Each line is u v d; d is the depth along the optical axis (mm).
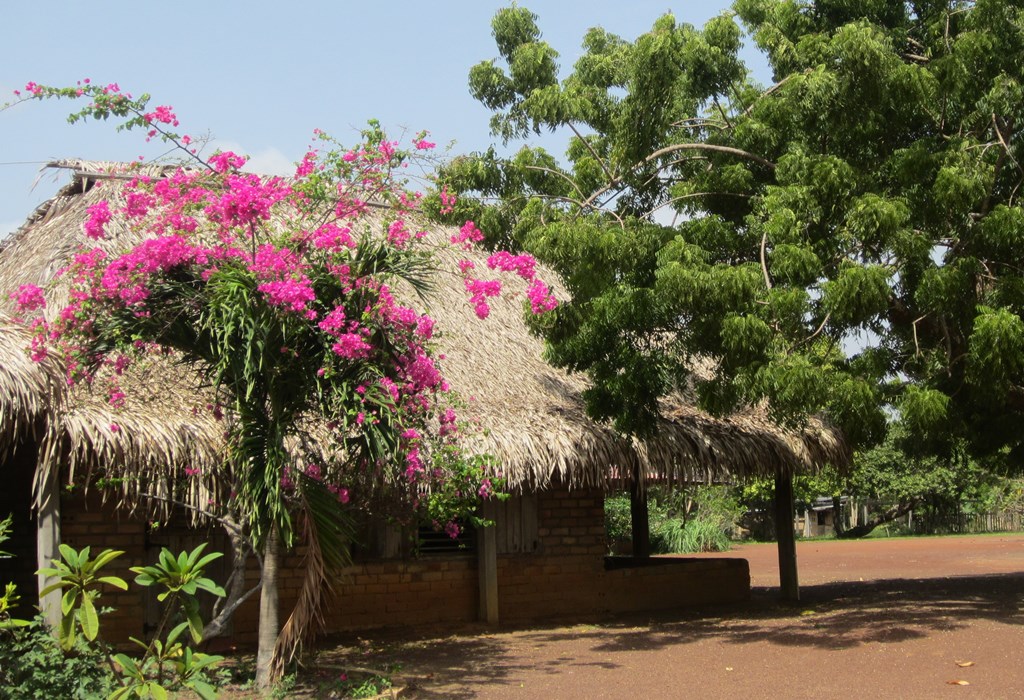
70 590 5965
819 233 10273
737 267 9812
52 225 13133
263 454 7898
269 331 7621
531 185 12289
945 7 11469
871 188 10508
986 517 39625
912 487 37500
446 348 12461
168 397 9414
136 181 8227
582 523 13844
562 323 11031
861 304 9367
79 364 7996
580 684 8469
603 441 11758
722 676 8641
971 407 12664
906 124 11078
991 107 10156
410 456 8305
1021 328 9305
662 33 10766
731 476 12859
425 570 12609
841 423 10977
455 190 11914
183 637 10539
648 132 11117
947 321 10969
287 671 8562
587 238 10547
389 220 8469
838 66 10375
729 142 12047
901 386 11875
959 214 9992
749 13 12641
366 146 8336
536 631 12086
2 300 11422
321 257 7992
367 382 7840
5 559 10625
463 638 11484
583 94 11805
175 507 10539
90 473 8625
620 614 13766
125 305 7777
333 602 11867
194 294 7754
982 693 7590
